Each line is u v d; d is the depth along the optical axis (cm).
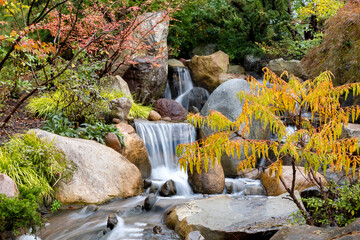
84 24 902
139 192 640
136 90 1101
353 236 212
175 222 450
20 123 715
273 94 295
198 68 1338
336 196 353
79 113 744
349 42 854
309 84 312
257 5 1503
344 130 765
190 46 1591
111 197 591
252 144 291
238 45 1498
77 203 559
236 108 813
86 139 703
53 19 840
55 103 793
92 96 741
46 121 715
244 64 1452
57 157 573
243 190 664
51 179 568
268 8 1498
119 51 938
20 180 507
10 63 673
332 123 271
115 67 1072
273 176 647
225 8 1445
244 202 489
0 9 754
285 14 1534
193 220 427
